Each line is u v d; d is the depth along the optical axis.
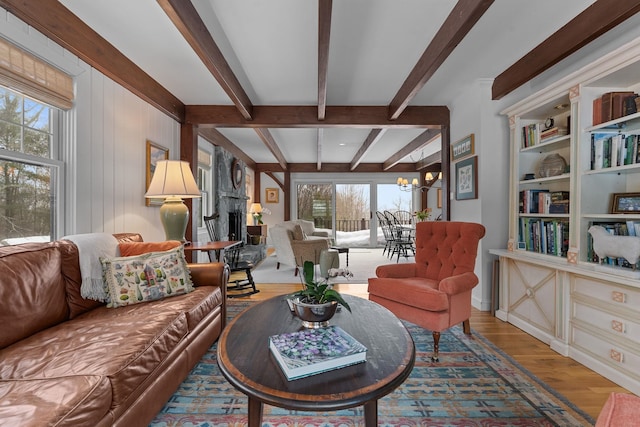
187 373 1.69
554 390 1.68
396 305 2.28
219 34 2.27
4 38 1.64
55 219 2.08
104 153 2.44
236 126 3.87
